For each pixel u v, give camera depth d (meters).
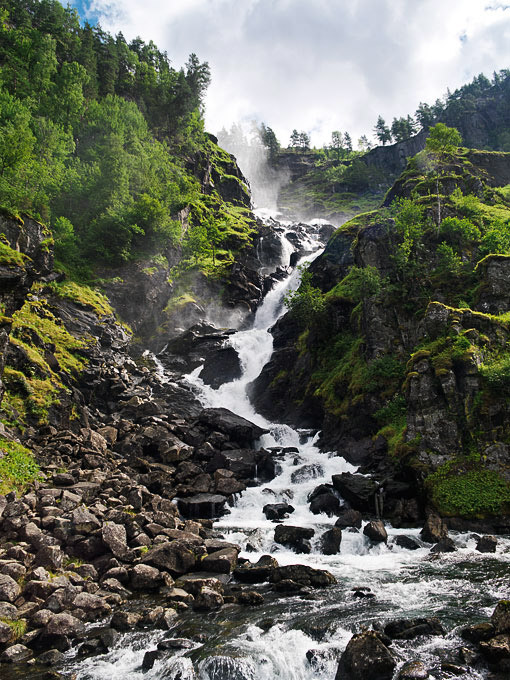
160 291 67.75
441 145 78.69
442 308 34.38
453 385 29.92
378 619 14.85
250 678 12.26
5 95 70.50
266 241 97.50
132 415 45.66
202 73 145.75
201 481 33.28
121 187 70.62
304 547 23.45
